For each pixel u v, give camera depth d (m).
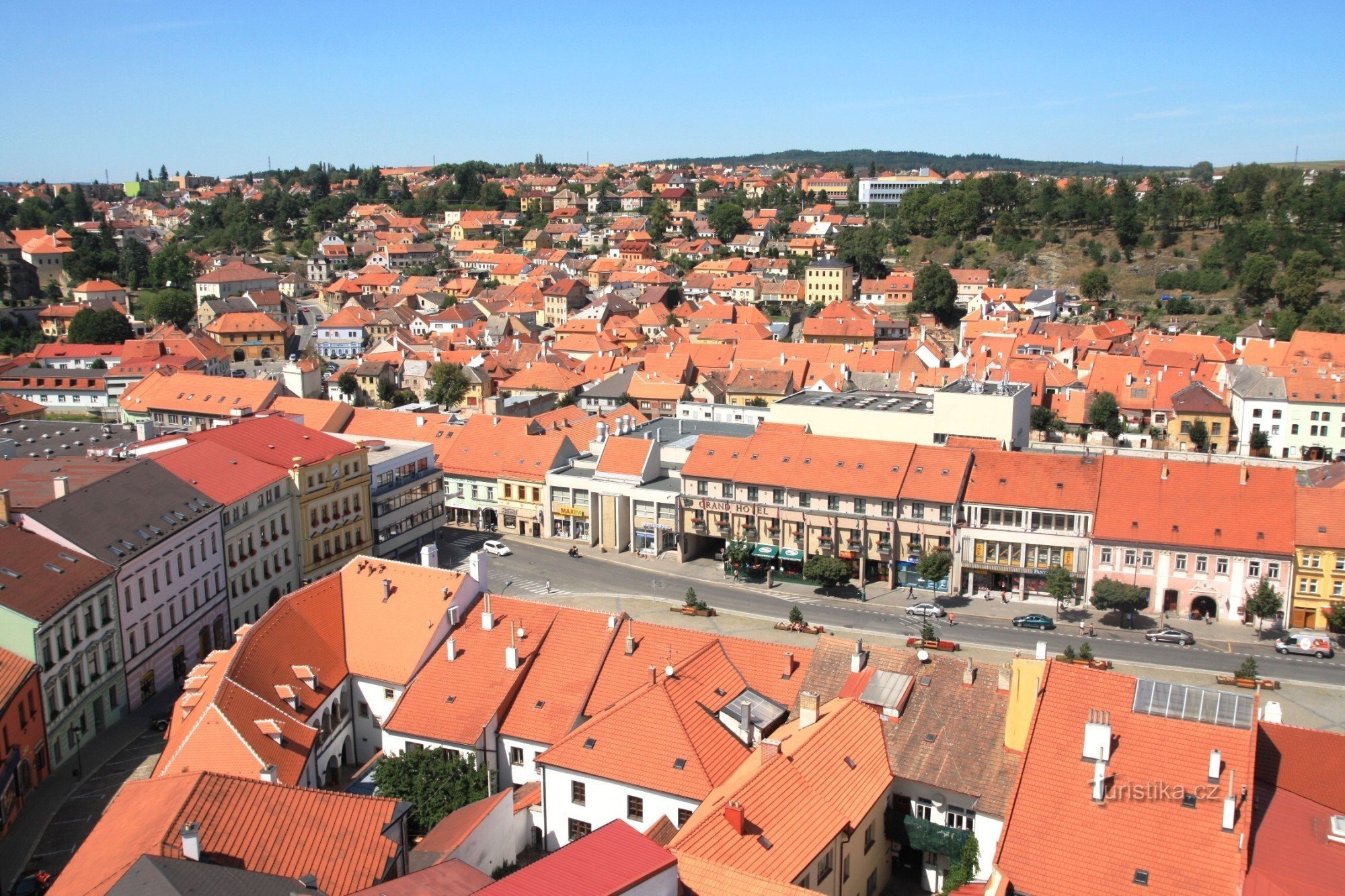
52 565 86.81
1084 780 56.38
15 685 77.00
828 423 149.38
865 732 66.50
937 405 141.50
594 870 46.34
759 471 133.50
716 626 115.25
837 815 59.16
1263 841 52.34
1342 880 49.62
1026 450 149.62
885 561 128.25
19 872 69.31
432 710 77.56
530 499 149.75
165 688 99.12
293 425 129.88
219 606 107.56
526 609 83.44
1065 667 61.62
